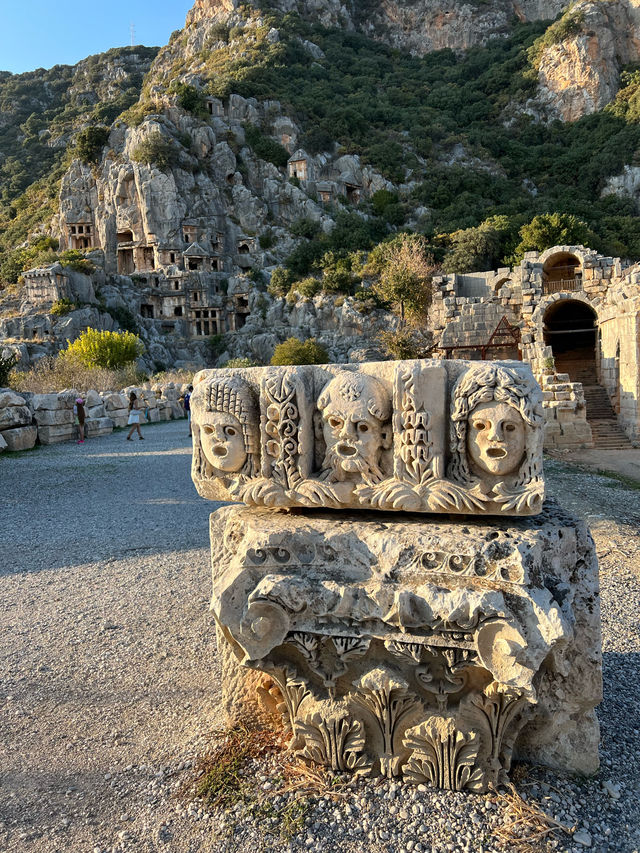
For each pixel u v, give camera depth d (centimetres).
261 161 6544
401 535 250
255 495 280
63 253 5703
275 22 8194
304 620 256
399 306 4069
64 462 1249
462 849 219
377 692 249
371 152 6719
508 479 251
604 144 6228
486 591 229
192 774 273
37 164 9494
